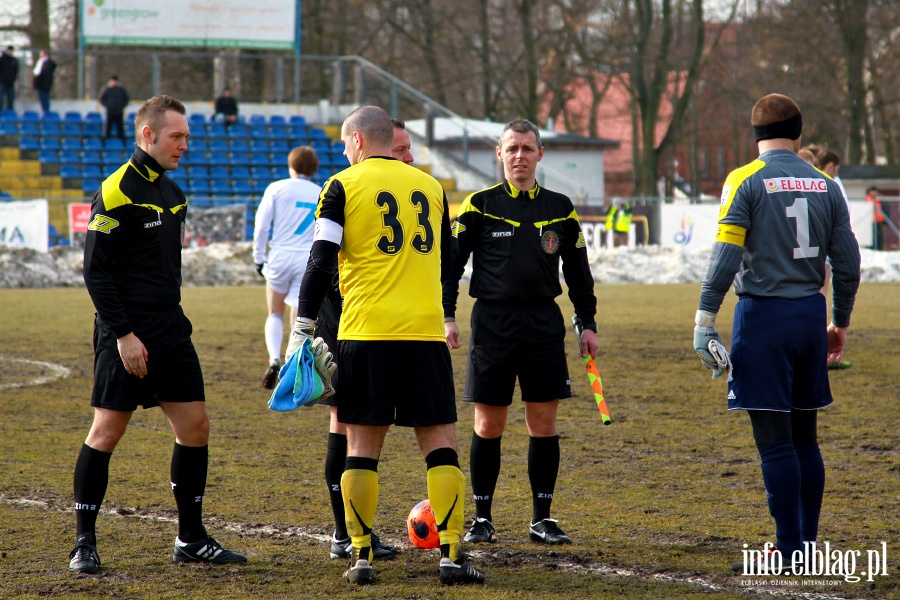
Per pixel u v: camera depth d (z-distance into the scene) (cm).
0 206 5416
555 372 1177
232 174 7156
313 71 8031
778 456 1041
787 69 11044
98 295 1027
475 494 1175
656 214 6425
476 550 1115
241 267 5484
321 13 9950
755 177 1053
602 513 1252
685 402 1998
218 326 3234
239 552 1095
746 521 1211
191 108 7912
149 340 1055
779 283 1045
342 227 1020
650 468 1482
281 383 989
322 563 1061
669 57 10731
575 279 1229
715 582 995
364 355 1009
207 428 1078
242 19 7781
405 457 1551
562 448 1609
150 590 966
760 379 1044
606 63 10531
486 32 10731
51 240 5666
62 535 1141
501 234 1192
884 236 7131
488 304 1190
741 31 11300
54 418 1817
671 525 1197
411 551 1115
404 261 1021
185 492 1058
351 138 1067
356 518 1004
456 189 7419
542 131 8894
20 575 1004
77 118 7306
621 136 14188
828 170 2025
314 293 1003
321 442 1661
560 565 1055
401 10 10575
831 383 2161
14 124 7000
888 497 1310
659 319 3453
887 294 4409
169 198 1093
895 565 1042
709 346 1061
